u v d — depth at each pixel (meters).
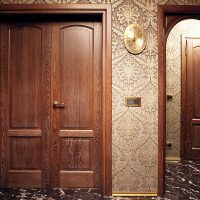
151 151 2.82
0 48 3.02
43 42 3.02
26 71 3.02
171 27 2.92
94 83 3.01
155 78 2.82
